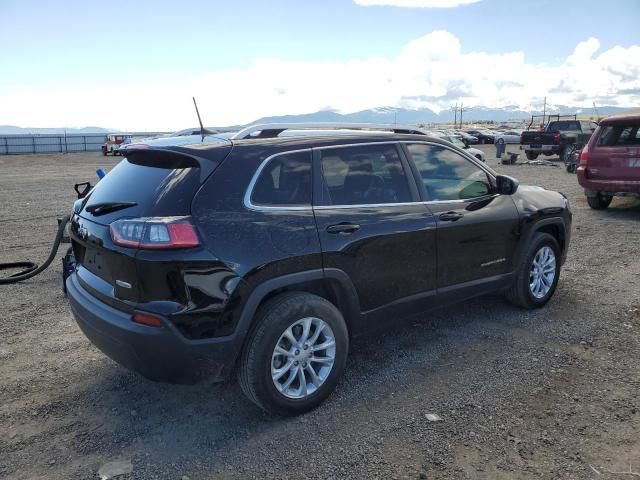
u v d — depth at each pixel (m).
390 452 2.98
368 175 3.82
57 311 5.30
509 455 2.94
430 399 3.55
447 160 4.40
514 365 4.02
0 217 10.86
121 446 3.08
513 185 4.63
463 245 4.32
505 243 4.72
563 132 25.22
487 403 3.48
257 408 3.49
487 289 4.67
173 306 2.93
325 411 3.43
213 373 3.10
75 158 37.41
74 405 3.54
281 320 3.19
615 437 3.09
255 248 3.12
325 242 3.40
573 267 6.71
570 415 3.33
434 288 4.16
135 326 2.96
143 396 3.65
